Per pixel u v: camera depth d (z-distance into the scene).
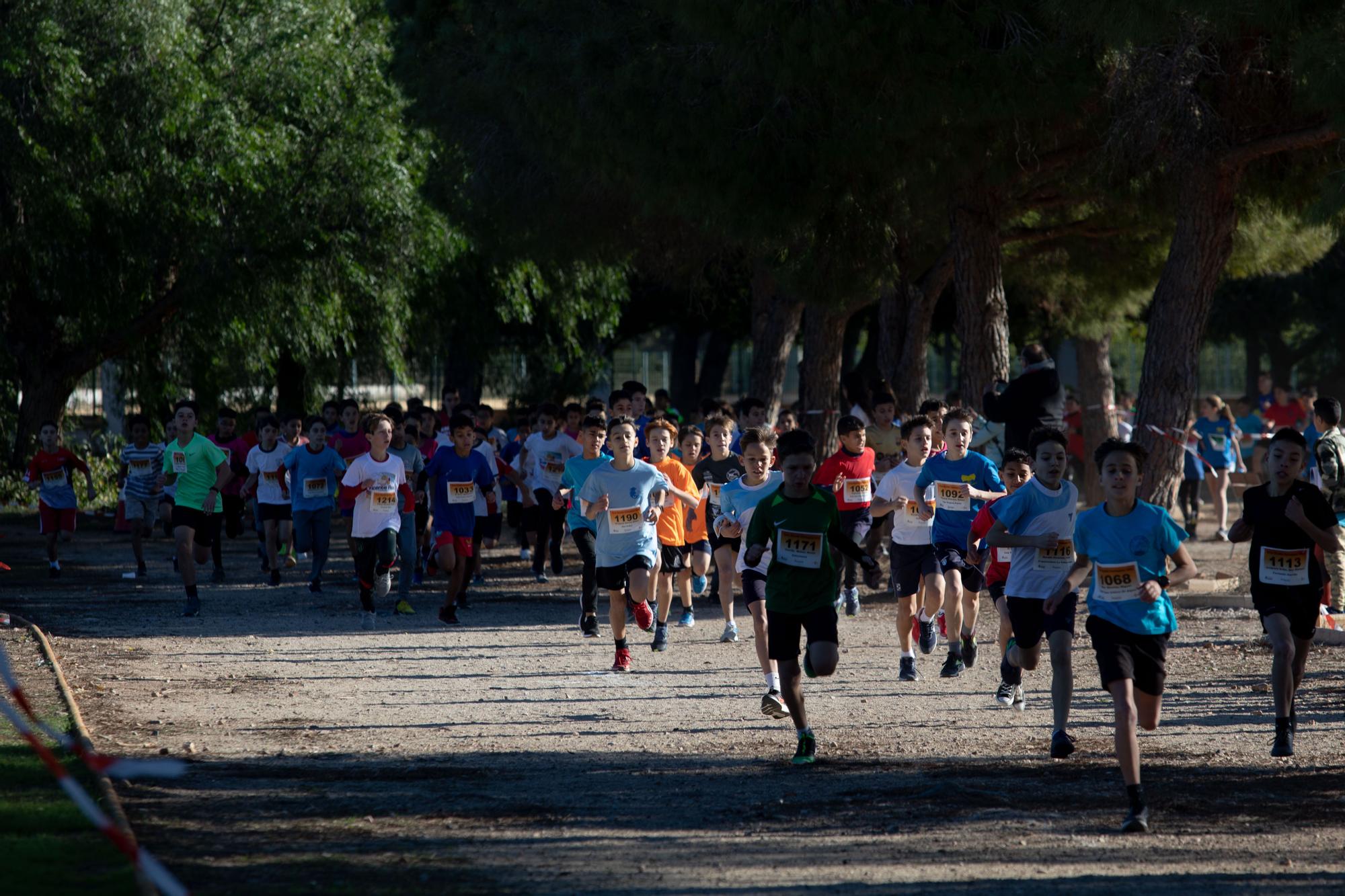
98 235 70.00
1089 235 61.91
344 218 73.62
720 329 106.38
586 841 17.20
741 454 37.06
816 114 39.44
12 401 76.06
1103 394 79.94
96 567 52.12
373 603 38.75
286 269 72.19
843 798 19.55
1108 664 18.61
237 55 73.06
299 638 35.62
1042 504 23.06
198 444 39.44
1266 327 119.62
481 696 28.09
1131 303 71.12
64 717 24.53
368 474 38.22
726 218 40.72
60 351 76.31
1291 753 21.92
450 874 15.59
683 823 18.11
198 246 70.62
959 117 36.97
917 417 29.72
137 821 17.78
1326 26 29.73
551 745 23.39
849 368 120.88
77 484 76.38
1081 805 19.05
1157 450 43.03
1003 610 26.06
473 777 20.92
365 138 72.56
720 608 42.09
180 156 71.06
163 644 34.12
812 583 22.00
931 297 62.62
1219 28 31.58
